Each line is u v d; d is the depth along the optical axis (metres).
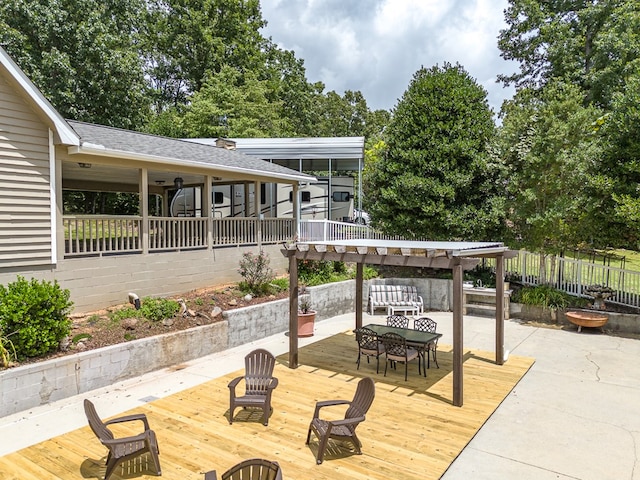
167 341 8.00
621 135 10.28
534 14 23.38
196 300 9.89
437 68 15.40
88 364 6.79
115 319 8.20
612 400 6.54
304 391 6.81
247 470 3.31
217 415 5.86
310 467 4.54
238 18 33.94
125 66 21.95
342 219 21.31
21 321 6.39
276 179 14.21
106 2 23.02
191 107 27.28
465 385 7.12
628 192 10.04
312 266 13.58
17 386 5.97
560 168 11.49
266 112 29.30
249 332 9.81
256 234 13.24
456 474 4.49
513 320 12.10
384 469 4.52
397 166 14.41
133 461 4.67
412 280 13.89
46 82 19.97
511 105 16.39
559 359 8.64
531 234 12.49
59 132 8.00
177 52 32.50
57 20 20.12
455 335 6.30
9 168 7.55
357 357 8.69
